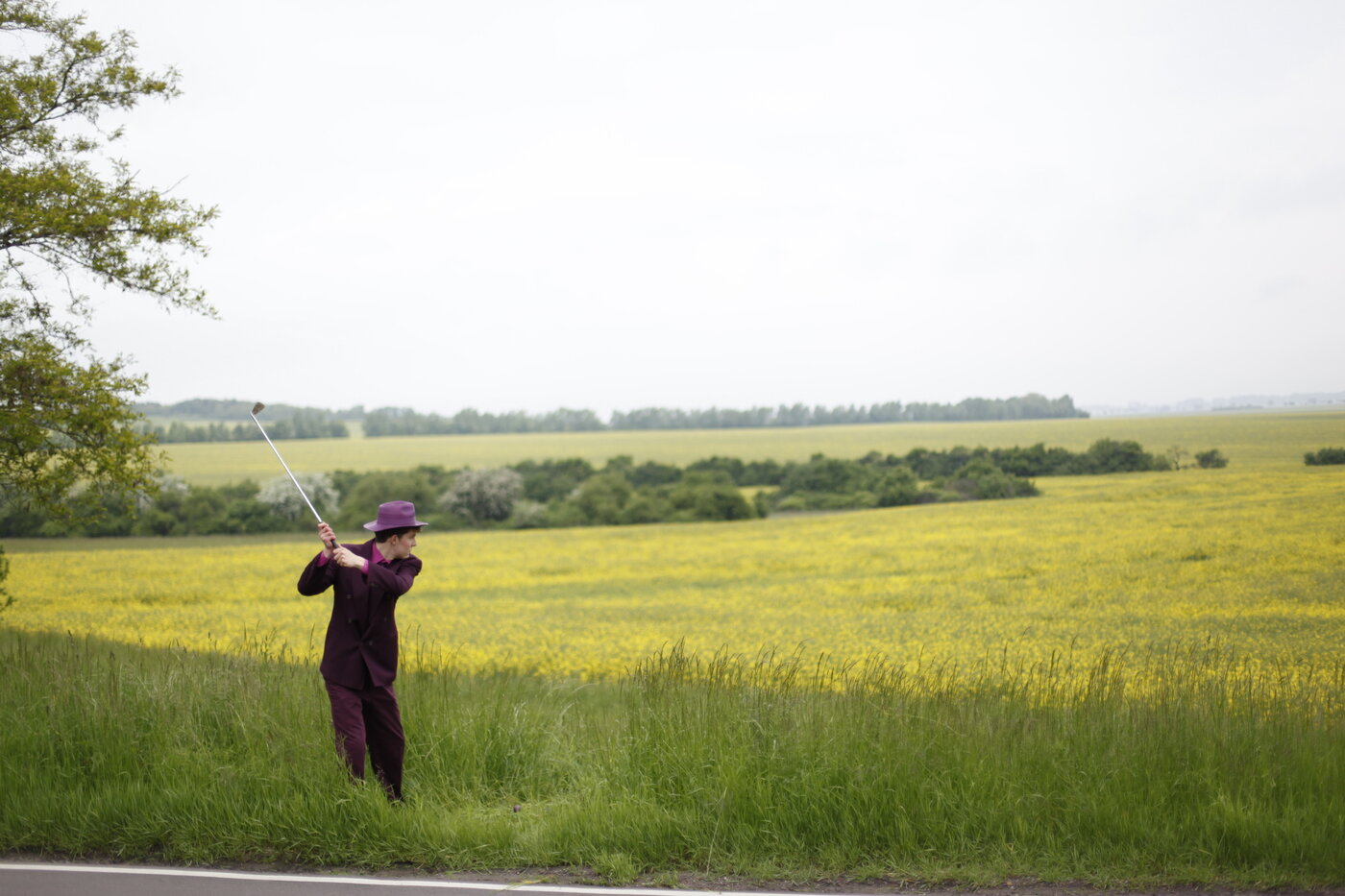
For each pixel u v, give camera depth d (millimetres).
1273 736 6621
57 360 13984
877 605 30438
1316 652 18609
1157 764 6102
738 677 8094
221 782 6250
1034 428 140625
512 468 107625
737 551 51250
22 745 6832
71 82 14719
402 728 6723
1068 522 51062
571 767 7125
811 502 81812
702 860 5555
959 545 46094
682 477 101938
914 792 5824
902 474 82938
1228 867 5203
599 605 33250
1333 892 4895
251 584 41250
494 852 5664
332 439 188750
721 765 6199
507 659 20812
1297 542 37469
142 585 40938
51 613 32562
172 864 5609
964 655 19953
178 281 14547
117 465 14195
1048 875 5168
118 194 14516
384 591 6578
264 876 5367
